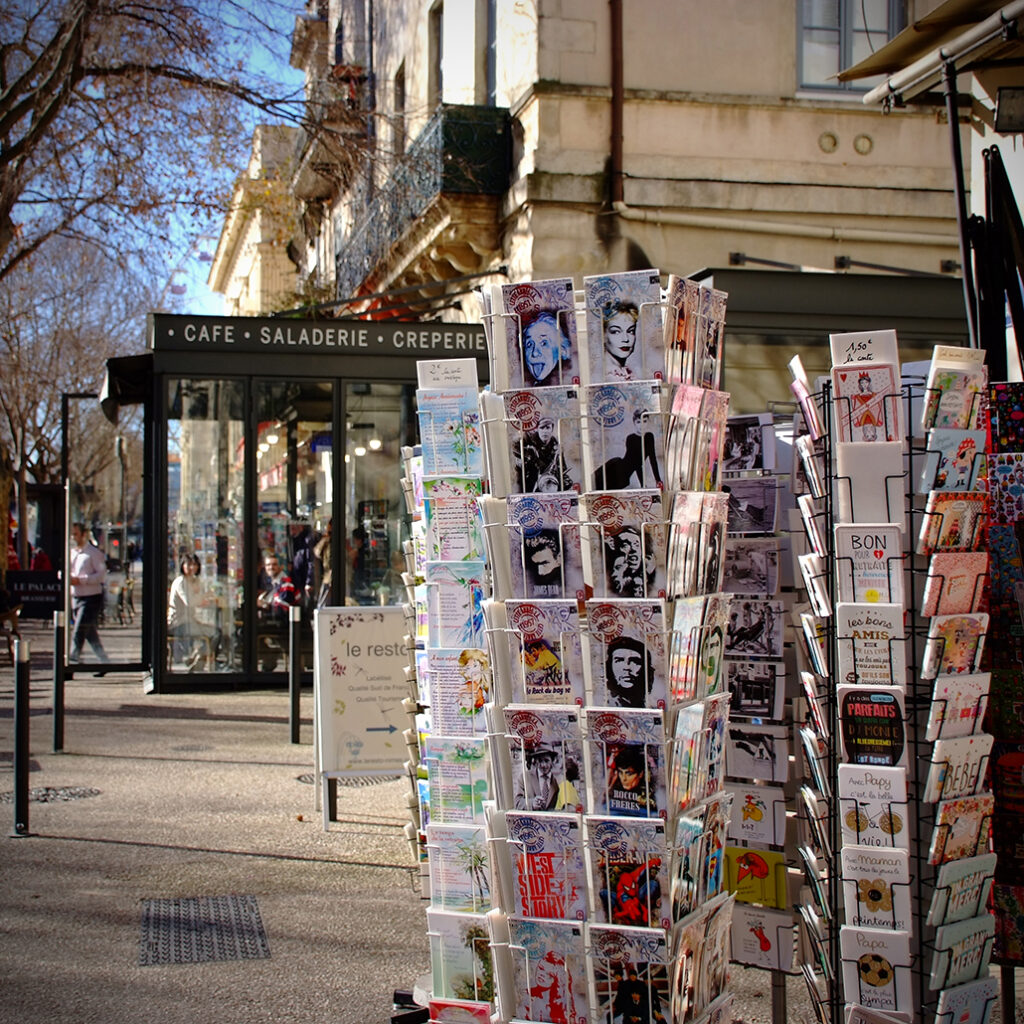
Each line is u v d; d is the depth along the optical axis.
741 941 4.61
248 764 10.26
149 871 7.18
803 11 15.60
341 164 17.73
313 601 14.62
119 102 17.33
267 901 6.63
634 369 3.89
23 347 38.88
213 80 16.62
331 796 8.26
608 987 3.83
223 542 14.52
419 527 5.86
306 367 14.54
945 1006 3.96
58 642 10.83
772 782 4.60
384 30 23.14
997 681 4.43
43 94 15.79
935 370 4.00
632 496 3.79
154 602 14.49
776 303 12.35
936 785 3.97
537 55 14.89
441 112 15.90
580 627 3.90
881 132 15.70
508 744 4.01
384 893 6.77
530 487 3.99
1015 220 6.52
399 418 14.70
